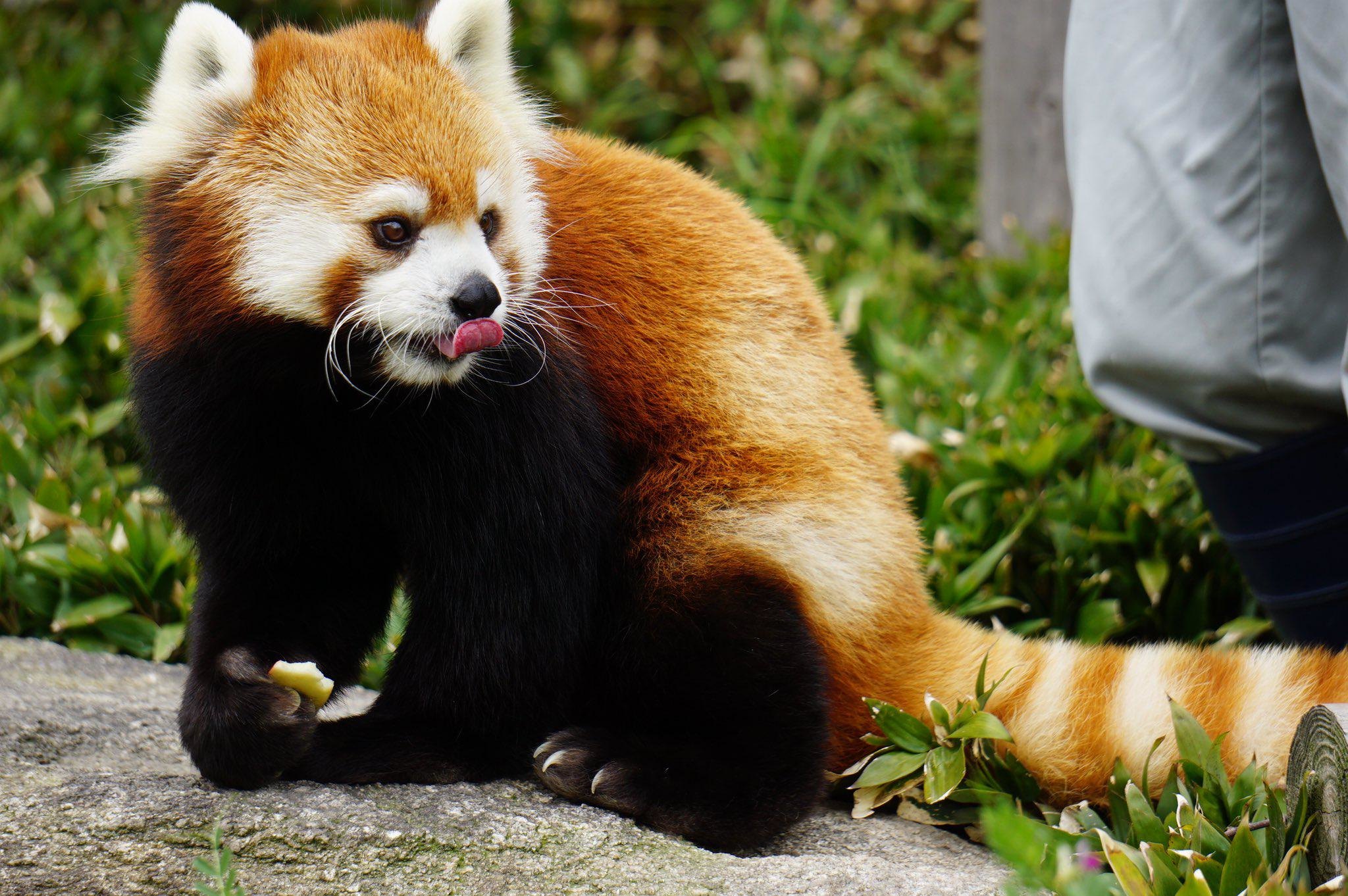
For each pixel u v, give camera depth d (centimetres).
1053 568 777
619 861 480
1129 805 492
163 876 454
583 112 1484
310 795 496
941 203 1348
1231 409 600
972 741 561
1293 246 562
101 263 1004
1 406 918
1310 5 506
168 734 579
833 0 1584
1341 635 615
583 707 590
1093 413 888
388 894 456
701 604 559
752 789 535
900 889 466
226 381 523
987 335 965
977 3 1561
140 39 1391
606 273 597
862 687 587
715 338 600
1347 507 598
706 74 1500
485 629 541
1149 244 586
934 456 848
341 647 562
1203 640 746
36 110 1266
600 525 574
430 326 496
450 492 537
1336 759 425
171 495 554
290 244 503
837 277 1162
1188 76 573
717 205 648
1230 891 435
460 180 508
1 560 741
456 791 523
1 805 470
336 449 534
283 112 517
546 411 548
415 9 1488
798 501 584
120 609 729
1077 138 627
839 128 1429
